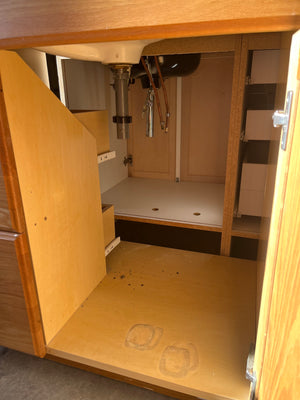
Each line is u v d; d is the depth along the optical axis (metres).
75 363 0.93
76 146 0.97
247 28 0.49
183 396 0.83
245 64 1.12
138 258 1.41
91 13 0.54
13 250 0.77
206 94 1.83
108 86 1.77
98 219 1.16
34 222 0.81
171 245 1.64
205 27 0.50
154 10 0.51
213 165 2.00
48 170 0.85
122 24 0.53
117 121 1.32
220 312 1.06
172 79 1.84
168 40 1.17
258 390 0.65
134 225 1.86
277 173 0.58
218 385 0.80
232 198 1.31
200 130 1.93
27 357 1.03
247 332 0.97
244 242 1.63
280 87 0.87
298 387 0.54
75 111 1.14
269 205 0.81
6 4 0.57
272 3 0.46
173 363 0.86
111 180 1.96
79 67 1.52
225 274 1.28
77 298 1.07
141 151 2.09
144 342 0.93
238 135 1.21
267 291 0.60
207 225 1.41
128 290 1.18
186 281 1.23
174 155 2.04
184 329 0.98
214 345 0.92
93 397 0.89
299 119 0.42
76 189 1.00
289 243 0.48
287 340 0.52
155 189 1.93
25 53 1.13
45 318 0.91
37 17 0.57
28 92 0.75
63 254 0.96
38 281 0.85
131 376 0.85
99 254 1.20
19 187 0.75
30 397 0.89
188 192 1.87
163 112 1.94
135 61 1.16
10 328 0.90
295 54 0.44
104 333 0.97
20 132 0.73
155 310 1.07
